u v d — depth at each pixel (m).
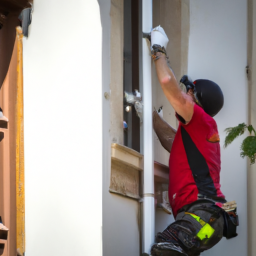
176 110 10.71
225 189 14.95
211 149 10.74
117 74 11.59
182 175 10.73
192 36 15.88
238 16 15.55
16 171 9.95
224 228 10.59
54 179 10.36
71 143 10.44
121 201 10.80
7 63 10.06
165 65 10.67
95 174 10.09
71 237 10.05
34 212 10.11
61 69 10.73
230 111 15.22
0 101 9.90
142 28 11.79
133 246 11.12
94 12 10.81
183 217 10.34
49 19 10.77
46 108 10.52
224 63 15.48
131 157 11.21
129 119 12.20
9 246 9.68
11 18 10.21
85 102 10.52
